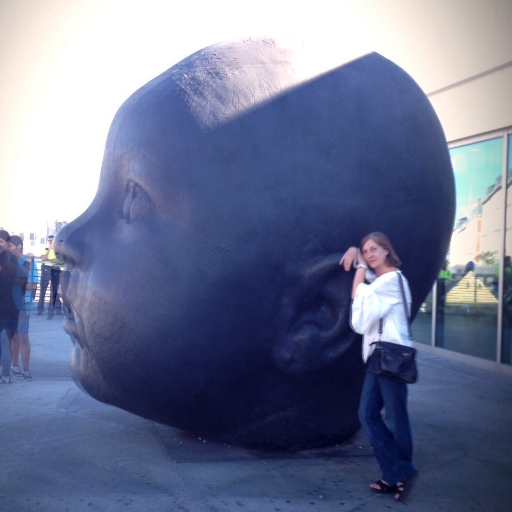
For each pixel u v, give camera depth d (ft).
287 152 12.26
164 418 13.79
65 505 11.78
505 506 12.08
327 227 12.39
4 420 17.47
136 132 12.69
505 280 25.31
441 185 13.74
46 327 36.65
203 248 12.10
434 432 16.88
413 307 14.20
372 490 12.59
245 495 12.28
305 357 12.73
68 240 13.26
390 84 13.48
